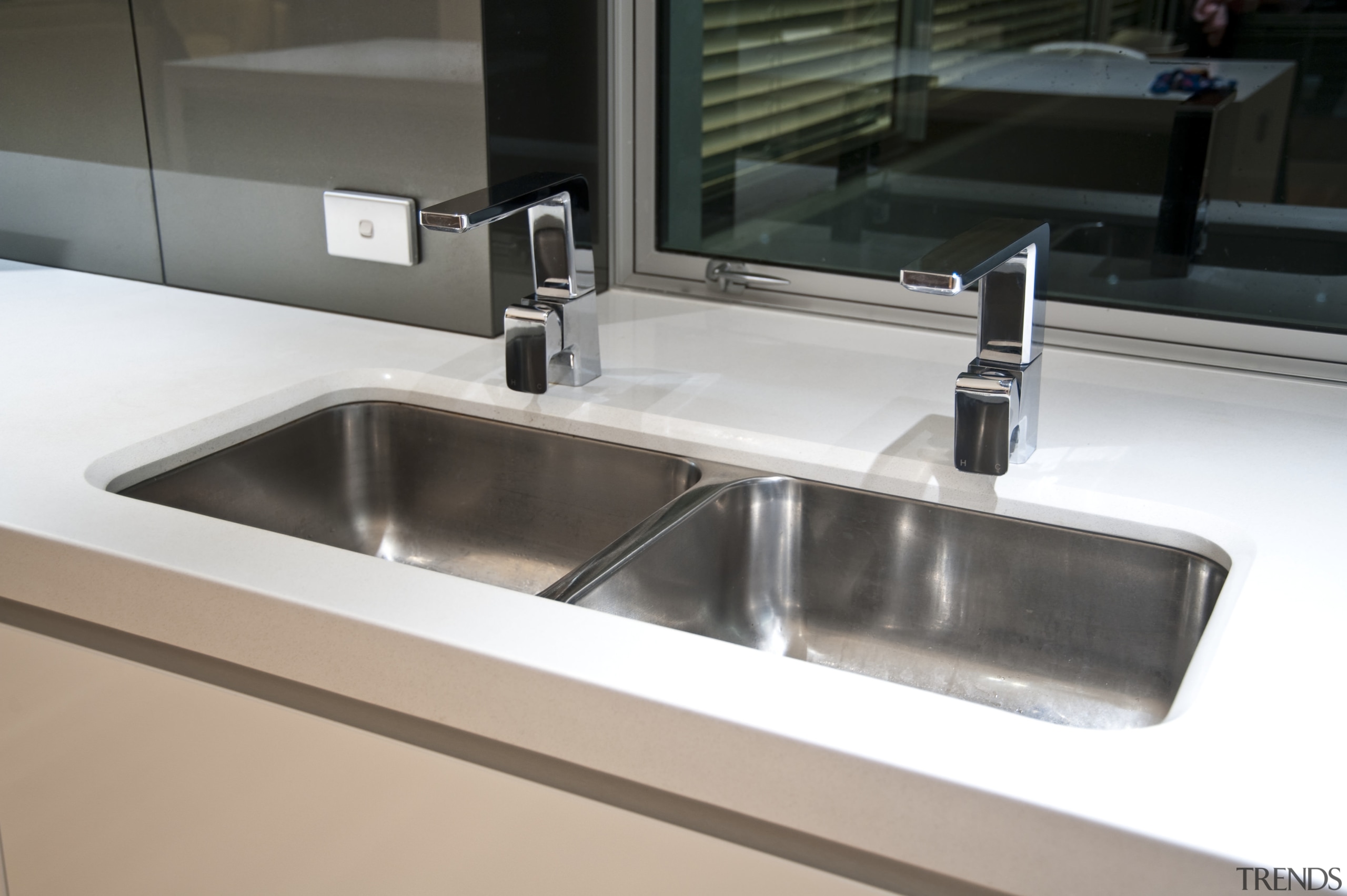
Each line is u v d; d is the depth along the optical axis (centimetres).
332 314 134
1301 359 114
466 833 71
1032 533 92
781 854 63
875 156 130
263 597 72
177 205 139
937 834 56
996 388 85
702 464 102
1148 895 52
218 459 103
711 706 60
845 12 126
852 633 101
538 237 105
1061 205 122
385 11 118
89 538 78
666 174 141
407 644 68
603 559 84
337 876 78
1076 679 93
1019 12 118
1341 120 107
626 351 122
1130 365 119
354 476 119
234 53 128
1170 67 113
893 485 95
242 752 78
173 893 87
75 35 136
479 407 111
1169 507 86
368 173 126
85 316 131
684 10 134
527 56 121
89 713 85
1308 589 74
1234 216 114
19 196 149
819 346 124
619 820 66
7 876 97
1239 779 55
